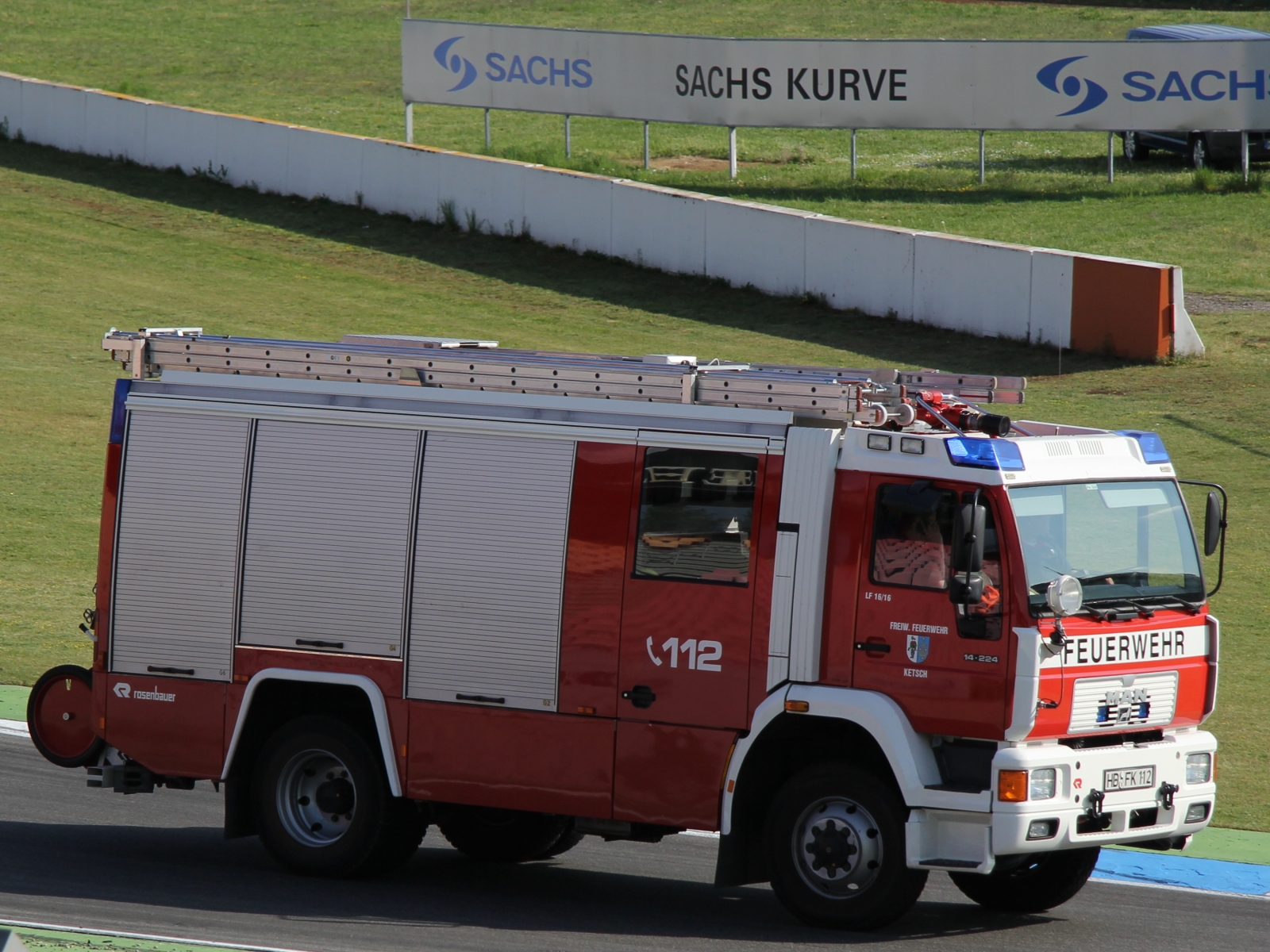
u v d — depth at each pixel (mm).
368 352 36844
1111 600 32938
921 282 102938
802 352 98562
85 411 89938
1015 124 131000
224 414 37688
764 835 33656
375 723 36219
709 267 113188
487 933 32438
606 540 34438
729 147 139875
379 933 32062
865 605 32688
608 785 34250
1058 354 97312
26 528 72500
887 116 132750
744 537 33469
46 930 31094
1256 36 137500
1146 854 41125
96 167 140000
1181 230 121938
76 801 44156
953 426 35031
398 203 128500
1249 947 33188
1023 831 31344
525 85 141375
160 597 37875
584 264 118188
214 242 123625
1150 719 33500
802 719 33500
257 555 37094
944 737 32594
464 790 35375
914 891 32344
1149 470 34344
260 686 37250
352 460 36562
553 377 35344
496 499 35312
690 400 34250
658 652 33906
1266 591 64250
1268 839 42375
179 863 38312
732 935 32844
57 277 114250
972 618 31750
